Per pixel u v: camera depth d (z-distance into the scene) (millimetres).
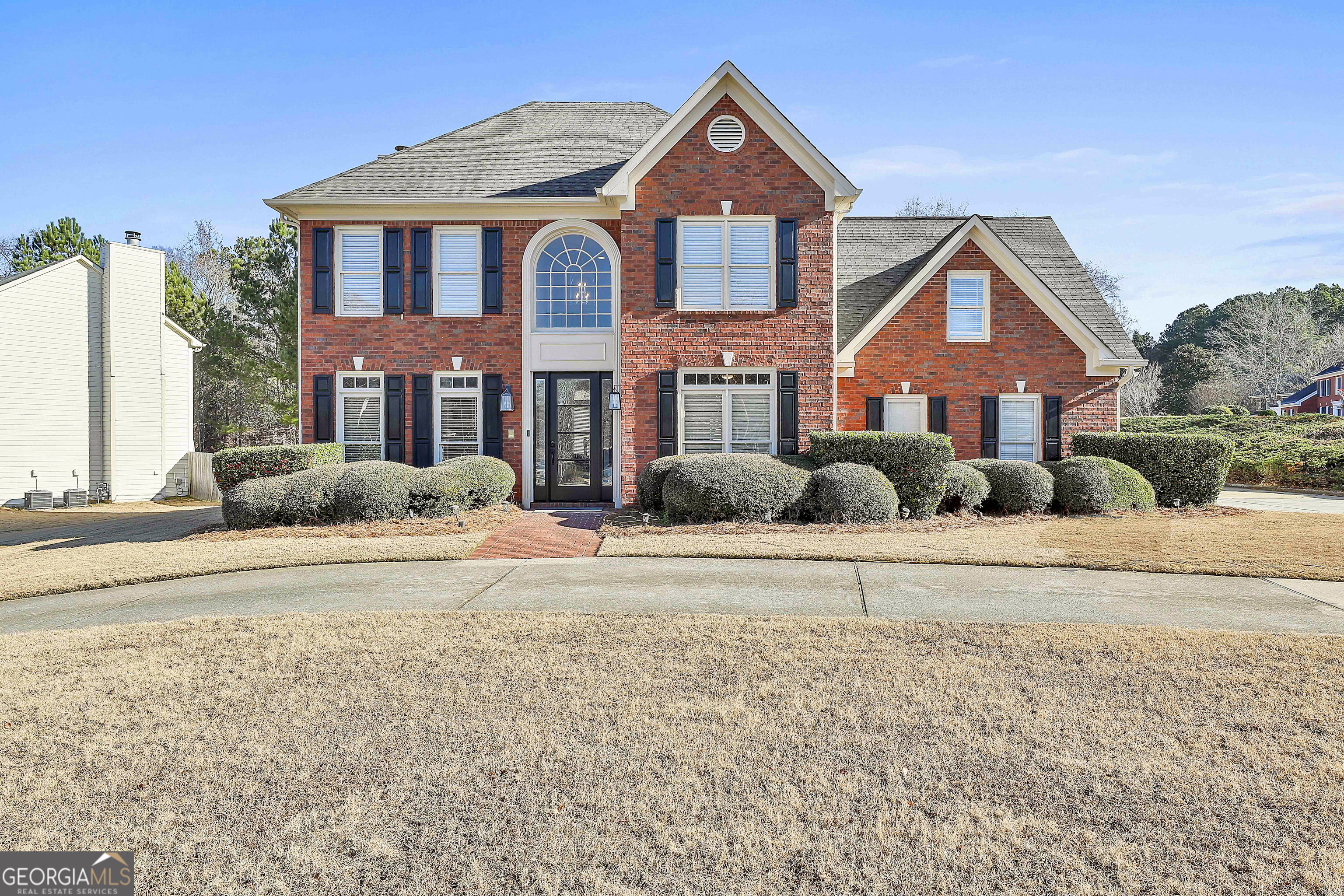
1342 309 62094
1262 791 4012
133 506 22250
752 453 15469
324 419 16484
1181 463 16078
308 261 16484
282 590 9133
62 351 22203
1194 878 3309
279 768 4324
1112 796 3977
